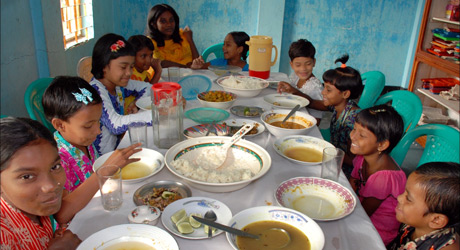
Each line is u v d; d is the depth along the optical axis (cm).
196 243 93
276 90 241
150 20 324
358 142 153
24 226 95
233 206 110
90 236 88
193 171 119
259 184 123
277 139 150
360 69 471
